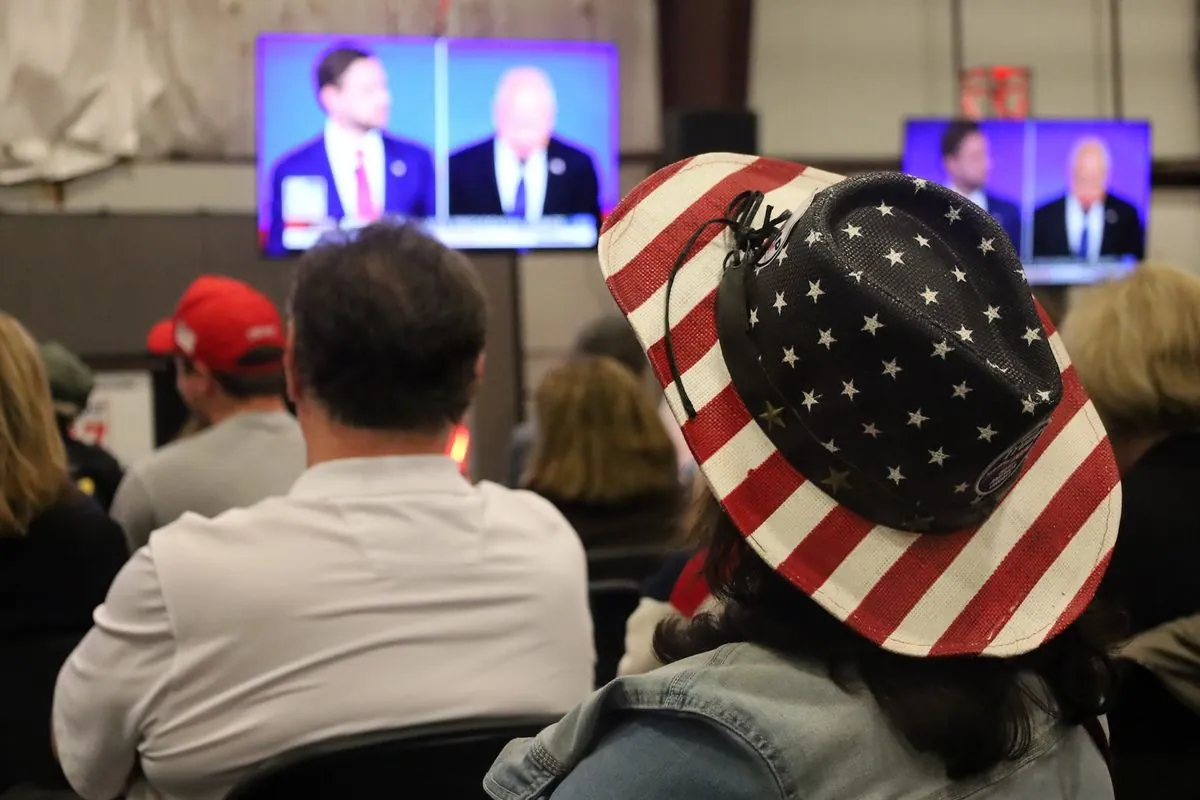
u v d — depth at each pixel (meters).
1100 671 0.76
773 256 0.71
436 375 1.19
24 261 4.75
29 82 4.79
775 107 5.97
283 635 1.08
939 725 0.66
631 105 5.56
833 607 0.67
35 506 1.62
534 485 2.07
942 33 6.08
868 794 0.65
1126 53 6.18
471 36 5.31
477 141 4.61
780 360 0.68
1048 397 0.65
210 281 2.09
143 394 4.86
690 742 0.65
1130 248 5.44
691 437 0.72
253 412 2.06
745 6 5.49
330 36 4.46
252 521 1.12
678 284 0.77
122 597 1.08
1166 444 1.34
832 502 0.70
